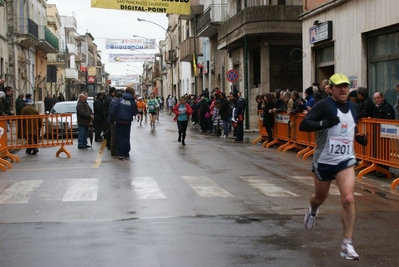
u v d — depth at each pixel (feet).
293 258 19.08
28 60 138.51
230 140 71.05
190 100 116.78
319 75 68.23
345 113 20.04
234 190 32.91
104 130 69.21
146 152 54.70
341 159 19.88
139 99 110.83
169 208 27.63
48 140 50.62
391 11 50.70
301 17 70.54
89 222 24.68
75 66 289.74
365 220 25.30
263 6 85.25
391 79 52.80
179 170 41.50
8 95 68.03
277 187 34.12
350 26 58.49
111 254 19.57
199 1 142.82
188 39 151.12
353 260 18.89
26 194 31.71
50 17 202.49
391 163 36.17
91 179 37.04
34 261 18.88
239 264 18.39
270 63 91.35
